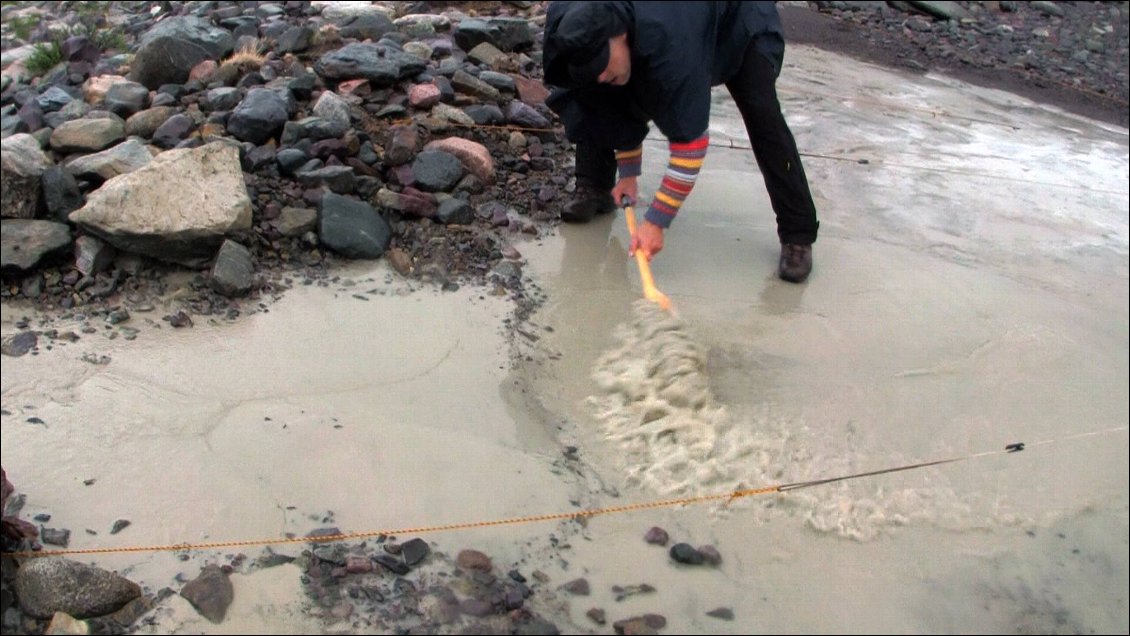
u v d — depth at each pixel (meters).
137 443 3.14
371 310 3.93
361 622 2.55
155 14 7.52
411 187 4.63
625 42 3.33
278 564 2.71
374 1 7.21
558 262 4.36
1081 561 2.93
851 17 9.00
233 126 4.70
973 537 2.99
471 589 2.67
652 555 2.83
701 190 5.15
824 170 5.55
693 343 3.71
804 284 4.32
